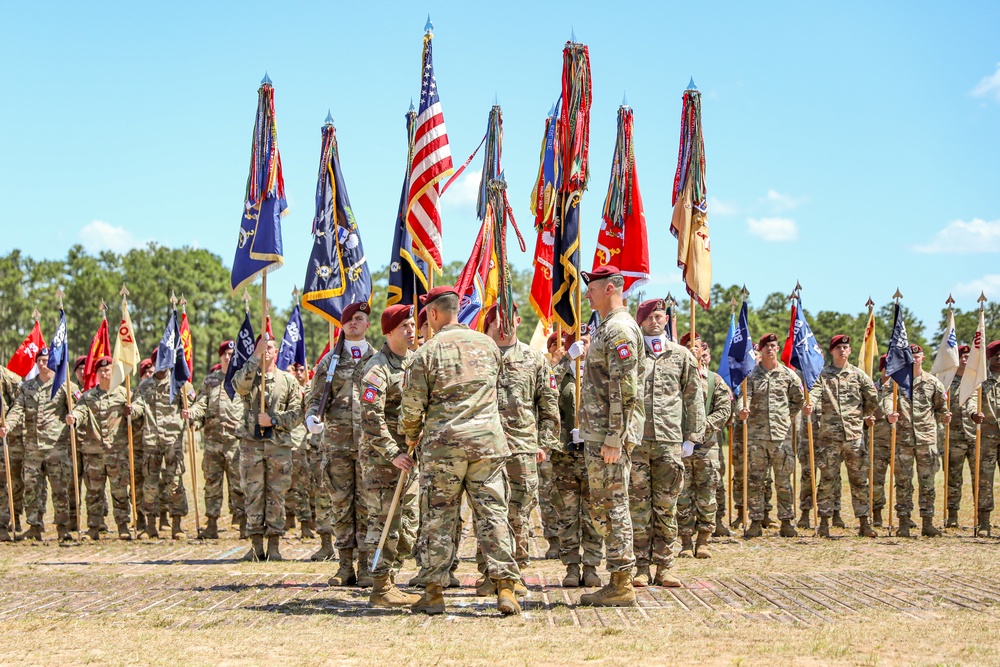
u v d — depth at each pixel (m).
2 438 13.88
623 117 10.00
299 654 5.65
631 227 9.98
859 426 13.05
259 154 10.49
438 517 7.09
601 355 7.40
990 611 6.90
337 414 8.52
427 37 10.52
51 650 5.77
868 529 13.12
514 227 10.20
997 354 14.08
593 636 6.14
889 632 6.09
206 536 13.70
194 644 5.96
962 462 14.09
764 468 13.12
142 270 60.84
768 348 13.28
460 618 6.90
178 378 13.77
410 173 10.52
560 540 8.55
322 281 10.60
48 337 59.00
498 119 11.61
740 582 8.46
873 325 14.57
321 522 10.96
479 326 11.02
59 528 13.31
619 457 7.33
